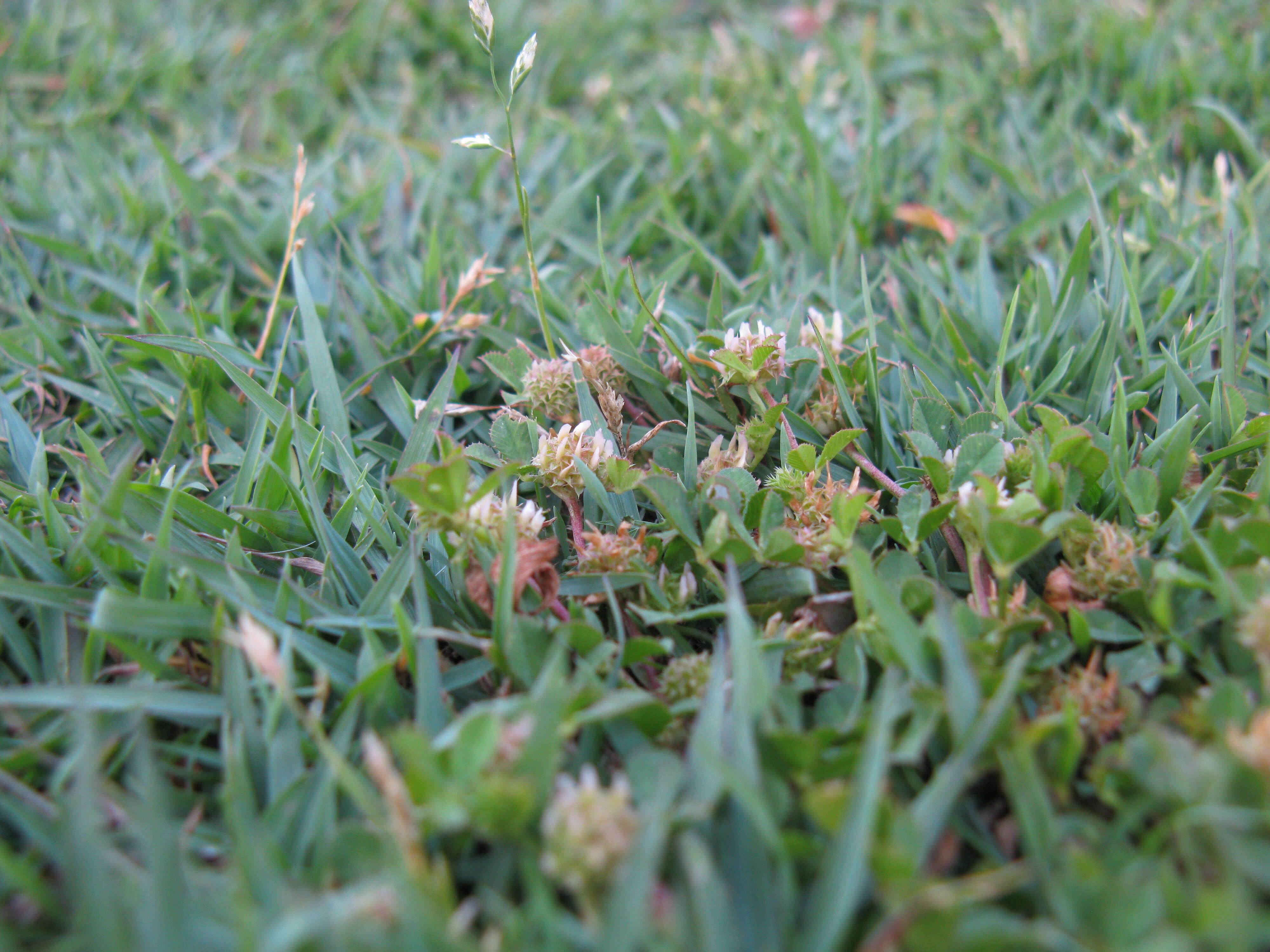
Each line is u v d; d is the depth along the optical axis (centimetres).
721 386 19
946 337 22
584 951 12
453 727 13
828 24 40
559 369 18
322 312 23
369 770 13
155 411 21
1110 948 11
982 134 32
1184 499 17
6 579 15
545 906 12
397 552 17
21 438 19
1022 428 19
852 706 14
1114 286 21
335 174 30
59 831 13
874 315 23
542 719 12
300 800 13
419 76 37
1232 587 14
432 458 19
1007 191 28
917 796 13
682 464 18
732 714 13
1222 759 12
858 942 12
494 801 12
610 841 12
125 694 14
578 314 20
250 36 39
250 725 14
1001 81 34
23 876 12
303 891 12
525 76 17
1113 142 30
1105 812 14
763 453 18
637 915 11
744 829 12
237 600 15
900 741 14
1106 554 15
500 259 26
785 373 19
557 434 17
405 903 11
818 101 33
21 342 23
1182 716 14
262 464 18
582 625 14
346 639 15
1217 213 25
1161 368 19
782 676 15
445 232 26
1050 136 29
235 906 11
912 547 16
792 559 15
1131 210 26
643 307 19
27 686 15
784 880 12
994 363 22
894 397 20
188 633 15
